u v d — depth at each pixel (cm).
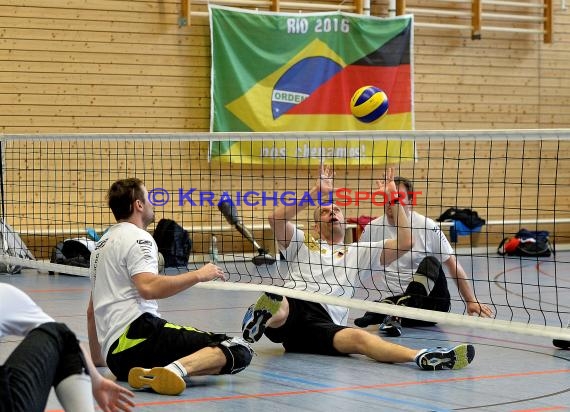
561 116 1677
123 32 1372
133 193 550
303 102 1465
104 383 325
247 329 621
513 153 1648
